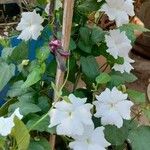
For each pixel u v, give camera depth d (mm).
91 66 313
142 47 756
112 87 307
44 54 290
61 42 268
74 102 255
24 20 306
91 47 316
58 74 273
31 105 286
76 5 306
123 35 310
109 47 302
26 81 281
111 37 307
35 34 303
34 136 278
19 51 322
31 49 350
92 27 321
